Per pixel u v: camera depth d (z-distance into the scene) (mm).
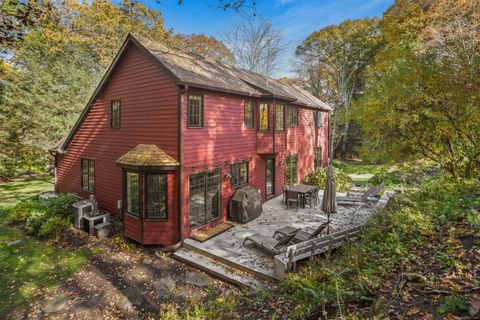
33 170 24500
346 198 13500
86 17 24953
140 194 9359
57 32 20797
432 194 8242
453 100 7703
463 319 3027
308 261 6996
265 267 7531
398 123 9422
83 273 8109
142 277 7785
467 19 14156
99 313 6363
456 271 4098
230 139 11570
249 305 5801
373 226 7277
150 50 9711
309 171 19719
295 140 17422
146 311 6348
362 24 30141
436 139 9281
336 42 31266
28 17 6211
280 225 10750
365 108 10289
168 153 9500
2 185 20594
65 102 20562
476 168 8789
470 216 5285
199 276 7695
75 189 14383
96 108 12578
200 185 10102
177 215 9305
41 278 7918
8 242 10297
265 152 13250
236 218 11188
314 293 4629
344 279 5121
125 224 10117
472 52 7609
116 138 11602
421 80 8273
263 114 13211
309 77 34938
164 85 9484
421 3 21094
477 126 7914
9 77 18984
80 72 21375
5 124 18781
